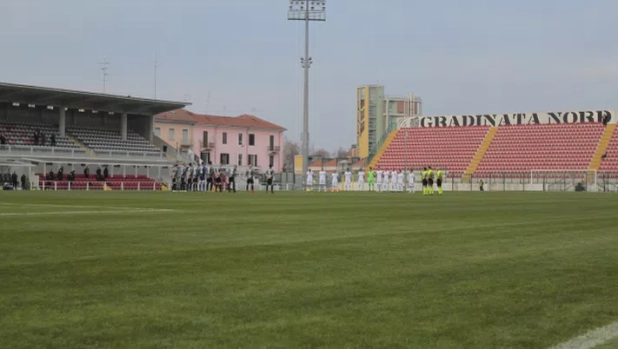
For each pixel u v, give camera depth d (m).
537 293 7.50
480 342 5.46
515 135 84.50
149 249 11.18
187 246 11.67
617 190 70.50
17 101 65.75
